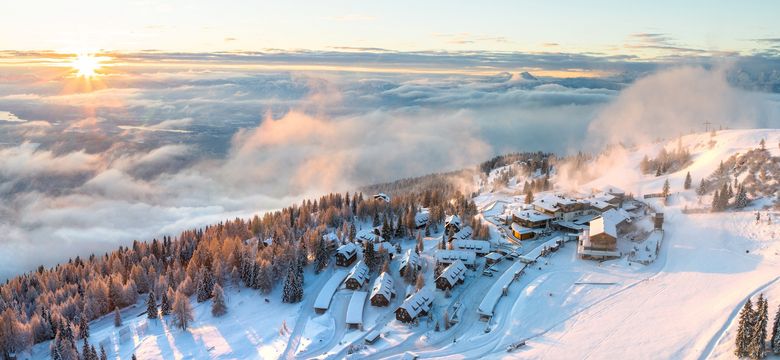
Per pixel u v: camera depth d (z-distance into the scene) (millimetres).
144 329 120625
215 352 108625
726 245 123625
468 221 165500
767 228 126688
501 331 101875
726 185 145250
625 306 103375
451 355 95062
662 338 89438
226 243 156000
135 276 148250
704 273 111812
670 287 108375
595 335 94500
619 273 118750
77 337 117625
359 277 132125
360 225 190375
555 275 120875
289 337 111750
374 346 102000
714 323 89688
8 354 112500
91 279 148125
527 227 153500
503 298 113875
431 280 129250
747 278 104438
